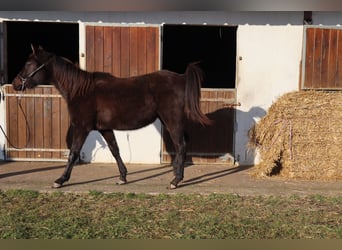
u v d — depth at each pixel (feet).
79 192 16.28
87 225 13.17
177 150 17.10
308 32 20.36
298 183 18.08
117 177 18.60
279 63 20.90
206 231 12.88
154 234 12.65
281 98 19.16
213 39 28.66
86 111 16.87
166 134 21.01
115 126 17.17
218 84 29.35
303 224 13.60
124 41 20.43
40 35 27.58
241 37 20.79
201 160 21.24
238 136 21.13
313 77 20.59
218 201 15.58
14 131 20.90
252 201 15.71
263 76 20.97
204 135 21.09
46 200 15.40
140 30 20.40
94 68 20.49
